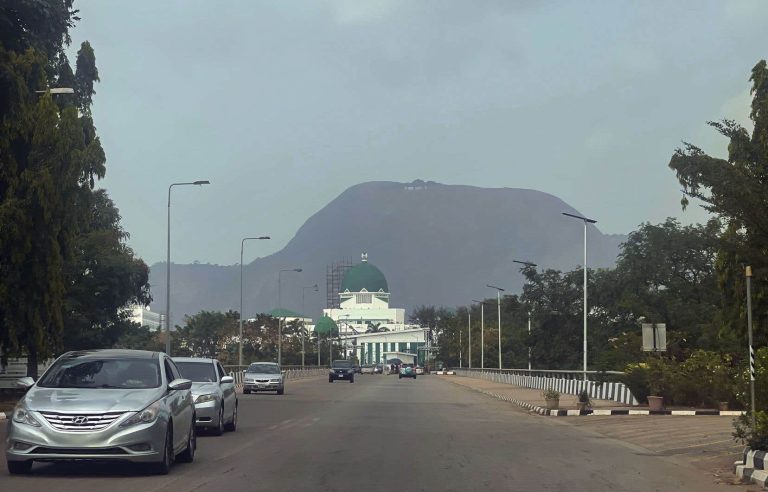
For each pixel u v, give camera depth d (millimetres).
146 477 13711
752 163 17641
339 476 14078
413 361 169000
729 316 27438
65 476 13664
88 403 13250
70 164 30984
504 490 12742
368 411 32219
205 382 21969
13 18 32125
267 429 23672
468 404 39125
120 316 51875
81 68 46656
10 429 13180
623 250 61688
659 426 25547
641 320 57656
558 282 76625
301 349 130625
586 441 21188
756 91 30000
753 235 16062
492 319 141000
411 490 12656
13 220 28953
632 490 12922
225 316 120125
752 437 15336
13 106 29344
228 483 13188
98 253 47031
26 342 30797
